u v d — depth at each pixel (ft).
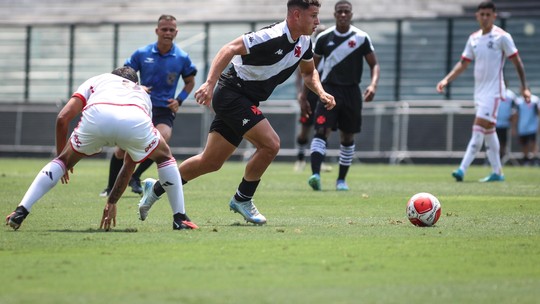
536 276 47.85
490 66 137.39
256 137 72.08
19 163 216.33
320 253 54.95
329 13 290.76
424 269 49.65
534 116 225.15
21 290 42.93
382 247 57.72
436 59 264.11
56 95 293.64
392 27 273.95
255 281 45.50
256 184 73.15
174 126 250.16
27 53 276.21
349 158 120.37
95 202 95.40
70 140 65.41
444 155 234.79
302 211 86.99
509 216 81.30
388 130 239.09
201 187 123.24
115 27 265.54
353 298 41.37
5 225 70.44
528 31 260.83
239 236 63.31
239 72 71.97
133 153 65.46
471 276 47.67
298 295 41.93
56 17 321.32
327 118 118.62
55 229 67.77
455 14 286.66
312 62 75.72
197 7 312.91
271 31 70.54
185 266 49.93
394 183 136.05
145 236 62.80
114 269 48.88
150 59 108.47
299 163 182.80
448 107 234.79
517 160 228.02
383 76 267.59
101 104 64.28
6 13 327.06
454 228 69.92
